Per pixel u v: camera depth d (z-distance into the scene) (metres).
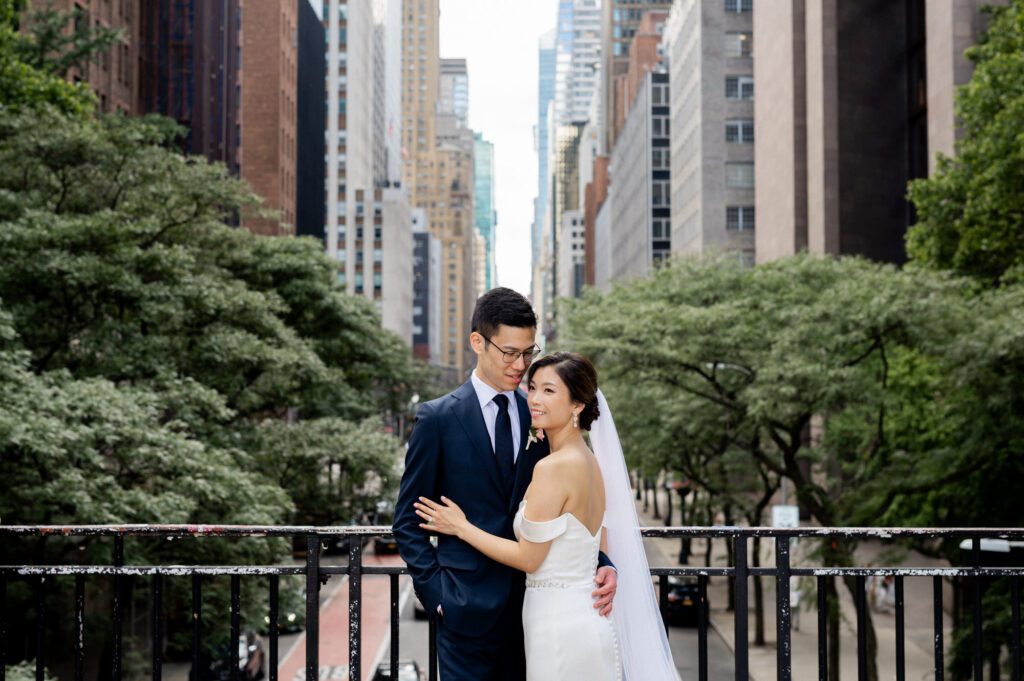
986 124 25.69
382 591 46.06
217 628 17.83
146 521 14.34
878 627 31.34
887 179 55.78
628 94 145.25
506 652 3.98
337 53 147.50
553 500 3.72
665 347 21.80
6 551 15.04
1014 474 19.84
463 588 3.75
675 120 95.62
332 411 33.94
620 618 4.07
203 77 63.41
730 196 80.38
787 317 21.77
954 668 18.00
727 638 30.98
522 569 3.73
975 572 4.39
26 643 17.81
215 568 4.20
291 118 98.44
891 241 55.47
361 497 26.94
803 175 58.28
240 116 89.94
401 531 3.85
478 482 3.85
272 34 91.88
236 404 24.06
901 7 56.12
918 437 22.89
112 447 14.88
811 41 57.06
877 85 55.97
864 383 19.83
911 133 55.34
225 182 23.41
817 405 19.81
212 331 22.36
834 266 24.70
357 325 38.41
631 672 4.03
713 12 81.25
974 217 25.75
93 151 20.41
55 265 17.17
